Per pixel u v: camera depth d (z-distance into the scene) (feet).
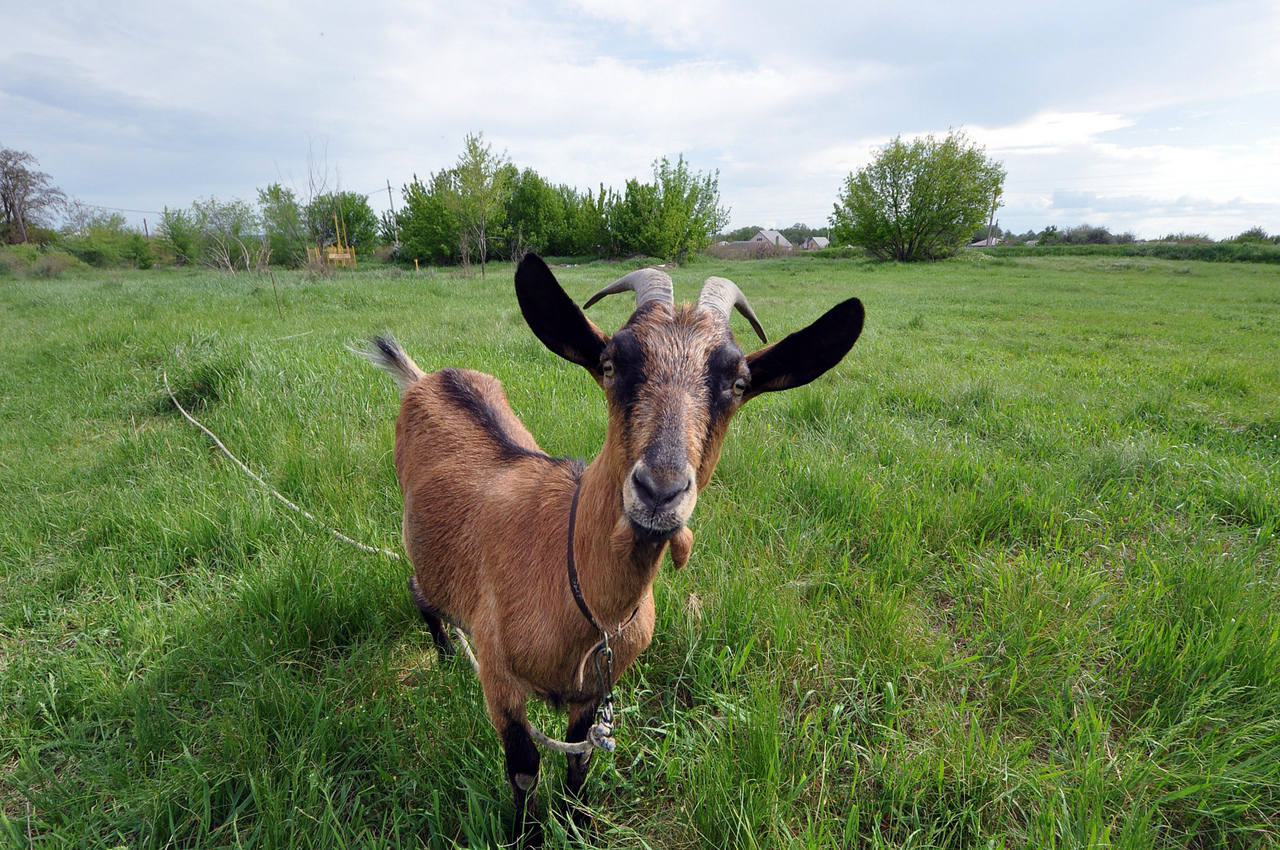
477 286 66.69
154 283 70.18
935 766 8.49
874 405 21.61
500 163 91.09
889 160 132.26
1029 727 9.44
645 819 8.35
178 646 10.44
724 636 10.48
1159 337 40.09
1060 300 62.85
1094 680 9.93
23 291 62.85
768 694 9.36
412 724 9.27
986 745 8.82
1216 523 14.69
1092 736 8.54
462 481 9.36
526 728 7.70
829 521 13.71
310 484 15.19
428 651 11.13
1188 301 63.26
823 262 142.10
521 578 7.45
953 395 22.62
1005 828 7.98
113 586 11.85
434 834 7.68
